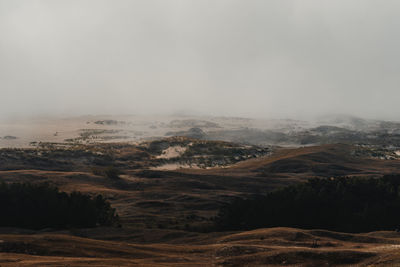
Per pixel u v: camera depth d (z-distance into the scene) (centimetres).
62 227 15862
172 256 9862
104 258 9150
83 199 17050
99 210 17400
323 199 17962
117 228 15250
